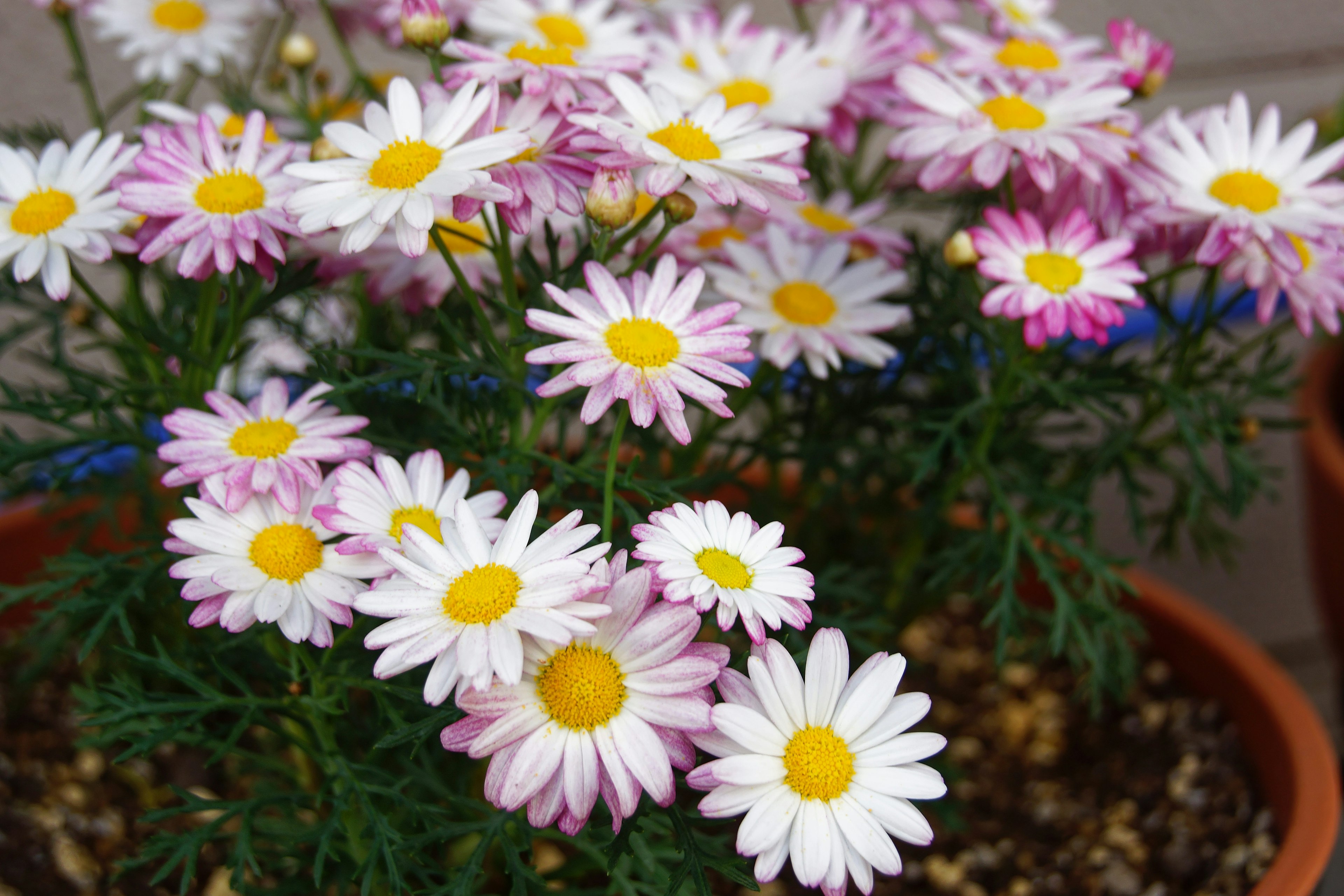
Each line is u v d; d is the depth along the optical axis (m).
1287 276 0.51
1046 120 0.51
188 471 0.43
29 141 0.61
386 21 0.55
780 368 0.51
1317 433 0.68
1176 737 0.62
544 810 0.39
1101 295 0.49
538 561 0.39
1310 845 0.52
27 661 0.62
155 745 0.45
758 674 0.39
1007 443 0.56
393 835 0.45
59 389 0.68
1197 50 0.94
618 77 0.46
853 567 0.61
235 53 0.58
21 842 0.56
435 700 0.38
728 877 0.42
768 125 0.54
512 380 0.47
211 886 0.55
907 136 0.52
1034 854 0.59
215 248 0.45
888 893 0.58
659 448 0.53
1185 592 0.91
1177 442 0.57
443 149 0.44
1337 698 0.85
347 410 0.48
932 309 0.56
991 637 0.72
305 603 0.42
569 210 0.45
